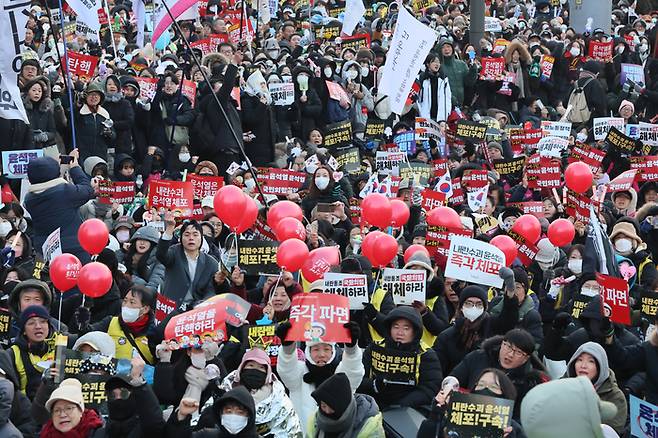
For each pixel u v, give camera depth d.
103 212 21.30
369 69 31.77
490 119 30.08
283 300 14.81
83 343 13.05
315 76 28.95
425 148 27.95
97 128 24.84
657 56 40.53
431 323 15.16
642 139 28.86
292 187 23.05
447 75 33.12
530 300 15.65
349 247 19.08
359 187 23.31
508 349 12.52
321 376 12.77
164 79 26.22
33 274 16.97
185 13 33.22
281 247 14.84
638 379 13.39
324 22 41.31
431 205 21.20
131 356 14.24
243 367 11.69
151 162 25.47
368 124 27.89
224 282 15.99
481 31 37.34
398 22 23.86
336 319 12.33
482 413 10.58
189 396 11.75
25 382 13.58
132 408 11.24
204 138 25.97
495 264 15.52
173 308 14.91
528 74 35.09
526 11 48.41
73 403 11.56
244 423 10.63
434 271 17.23
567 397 7.76
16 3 20.72
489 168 27.42
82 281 15.19
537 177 24.34
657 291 15.77
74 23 34.44
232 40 34.53
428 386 13.41
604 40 39.03
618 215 22.67
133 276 17.64
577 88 34.97
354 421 11.19
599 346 12.47
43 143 23.55
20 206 19.88
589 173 20.73
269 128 26.88
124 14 38.25
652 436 11.47
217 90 26.50
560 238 17.97
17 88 20.97
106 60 29.72
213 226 19.53
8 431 11.64
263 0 39.75
